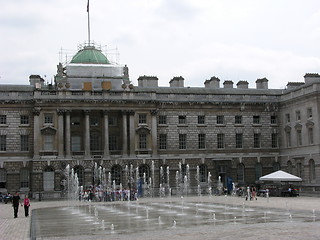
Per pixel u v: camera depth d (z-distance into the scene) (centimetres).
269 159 9669
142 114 9094
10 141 8606
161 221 4006
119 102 8925
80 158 8669
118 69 9844
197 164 9294
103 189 8112
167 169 9112
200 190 9200
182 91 9850
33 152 8631
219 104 9500
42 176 8494
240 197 7756
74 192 8425
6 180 8550
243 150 9569
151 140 9044
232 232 3162
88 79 9481
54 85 9694
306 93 8700
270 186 8075
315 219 3909
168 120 9281
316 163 8412
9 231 3631
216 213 4669
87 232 3416
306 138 8762
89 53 10038
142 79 10044
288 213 4500
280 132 9762
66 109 8694
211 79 10456
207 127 9444
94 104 8825
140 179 8900
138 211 5203
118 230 3469
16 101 8631
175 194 9044
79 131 8981
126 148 8925
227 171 9444
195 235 3056
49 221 4325
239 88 10494
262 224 3591
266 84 10669
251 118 9669
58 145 8631
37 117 8612
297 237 2866
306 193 7731
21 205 6588
